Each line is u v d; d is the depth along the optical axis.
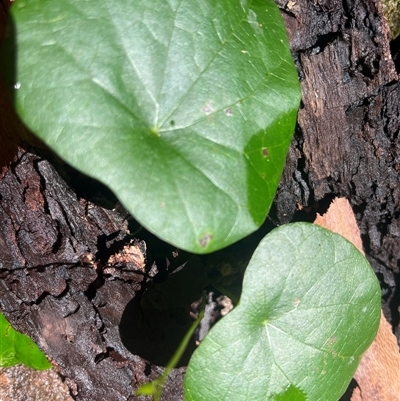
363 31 0.23
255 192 0.17
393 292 0.29
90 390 0.23
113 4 0.16
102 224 0.23
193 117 0.17
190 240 0.16
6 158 0.20
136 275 0.23
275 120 0.18
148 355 0.23
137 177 0.16
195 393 0.18
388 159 0.25
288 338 0.19
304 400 0.20
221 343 0.18
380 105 0.24
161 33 0.17
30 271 0.21
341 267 0.20
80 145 0.15
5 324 0.22
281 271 0.19
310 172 0.25
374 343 0.28
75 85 0.16
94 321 0.22
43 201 0.21
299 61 0.23
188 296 0.25
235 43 0.18
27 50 0.16
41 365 0.22
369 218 0.27
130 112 0.16
